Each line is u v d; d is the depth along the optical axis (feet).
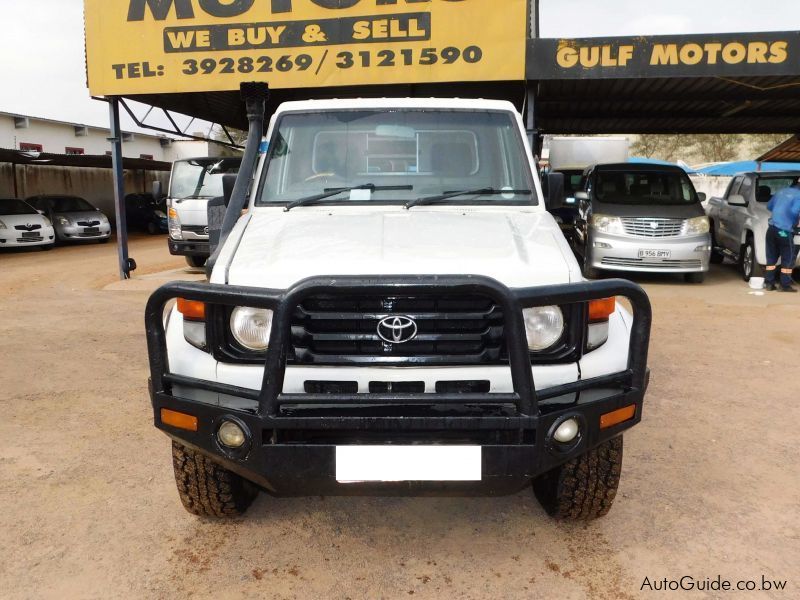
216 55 34.17
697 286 37.09
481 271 9.41
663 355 22.08
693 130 63.77
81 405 17.24
